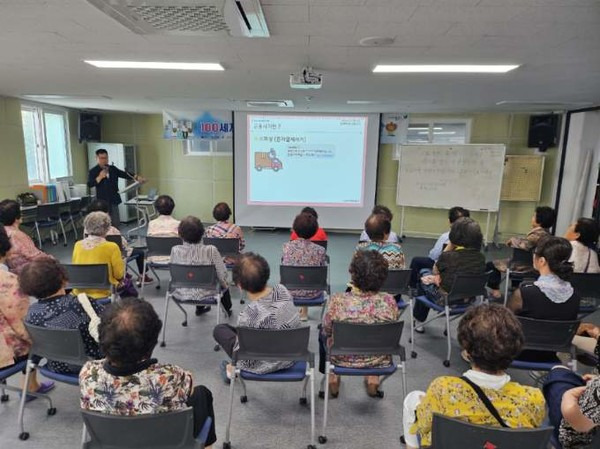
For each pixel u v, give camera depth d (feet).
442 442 3.85
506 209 24.22
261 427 7.47
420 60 10.27
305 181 24.72
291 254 10.67
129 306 4.28
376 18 7.08
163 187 27.50
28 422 7.44
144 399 4.23
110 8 6.38
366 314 7.02
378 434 7.33
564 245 7.03
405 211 25.36
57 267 6.60
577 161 21.34
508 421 3.71
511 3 6.32
